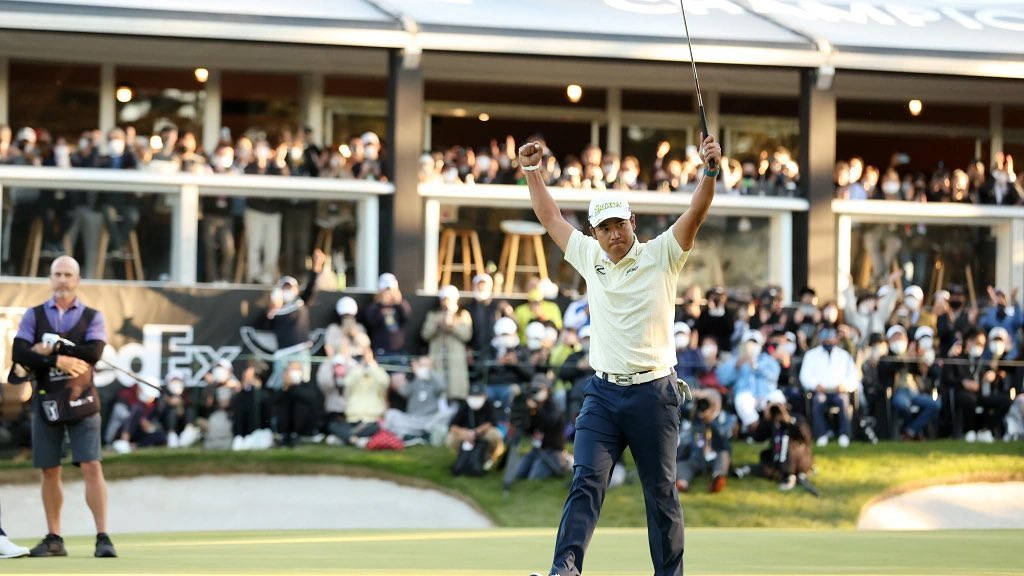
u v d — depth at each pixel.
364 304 34.06
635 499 31.03
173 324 32.12
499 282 37.53
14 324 31.48
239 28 35.62
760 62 38.69
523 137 44.59
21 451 30.02
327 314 33.38
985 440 34.41
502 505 30.30
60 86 40.91
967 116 47.47
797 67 39.25
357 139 38.03
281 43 36.47
